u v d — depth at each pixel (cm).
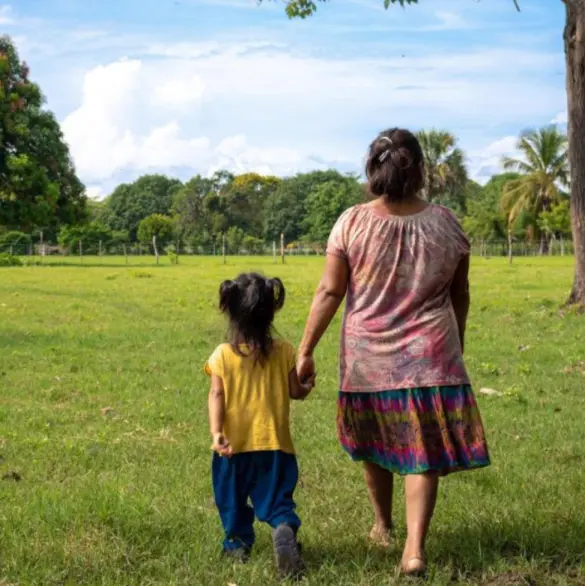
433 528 513
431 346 445
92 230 7900
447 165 7175
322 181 9794
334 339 1440
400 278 448
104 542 489
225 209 9831
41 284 2908
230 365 453
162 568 455
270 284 457
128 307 2053
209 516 538
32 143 5288
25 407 913
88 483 624
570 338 1430
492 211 7369
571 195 1814
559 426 809
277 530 431
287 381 461
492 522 516
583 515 524
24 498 589
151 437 796
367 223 454
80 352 1306
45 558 467
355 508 566
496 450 722
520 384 1034
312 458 703
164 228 8219
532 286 2695
